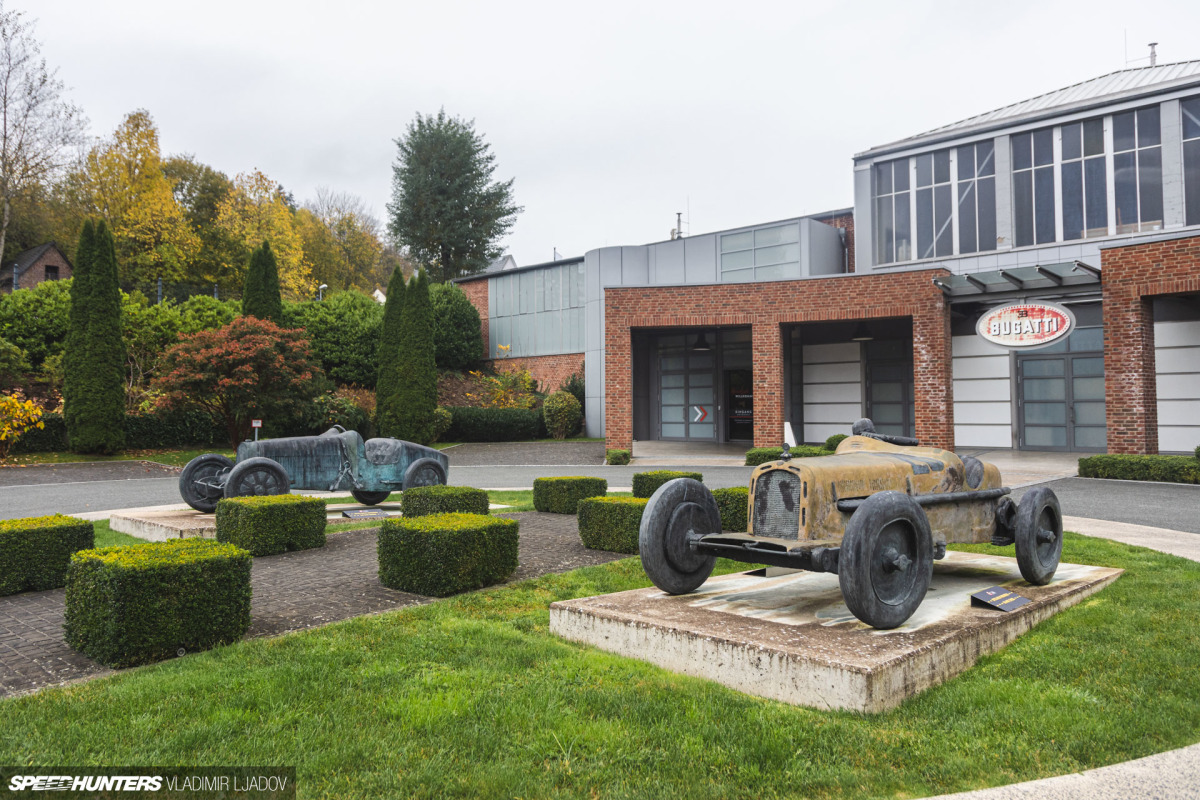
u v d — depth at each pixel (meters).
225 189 50.41
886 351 21.62
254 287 24.02
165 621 4.28
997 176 19.58
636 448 23.17
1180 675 3.86
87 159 42.31
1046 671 3.99
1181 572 6.15
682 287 19.38
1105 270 14.44
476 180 42.47
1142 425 13.97
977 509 5.37
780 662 3.72
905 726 3.32
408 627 4.88
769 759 3.00
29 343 22.94
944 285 16.83
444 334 30.64
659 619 4.42
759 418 18.98
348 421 24.20
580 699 3.62
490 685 3.81
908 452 5.29
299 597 5.77
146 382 23.61
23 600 5.82
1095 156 18.39
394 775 2.80
